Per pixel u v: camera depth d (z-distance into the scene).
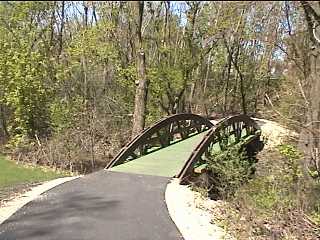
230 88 42.19
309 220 8.76
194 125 19.05
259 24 10.11
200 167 12.37
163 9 25.64
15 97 21.53
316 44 9.76
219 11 6.29
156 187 10.87
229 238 7.79
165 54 25.39
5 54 21.61
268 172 11.62
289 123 11.30
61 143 20.81
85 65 24.98
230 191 11.46
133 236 7.47
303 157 10.34
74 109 22.84
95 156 22.00
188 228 8.06
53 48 24.23
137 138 14.68
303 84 11.41
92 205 9.16
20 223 7.96
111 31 24.22
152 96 25.50
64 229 7.69
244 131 19.48
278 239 8.00
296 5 6.45
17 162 19.72
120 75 24.39
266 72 27.33
